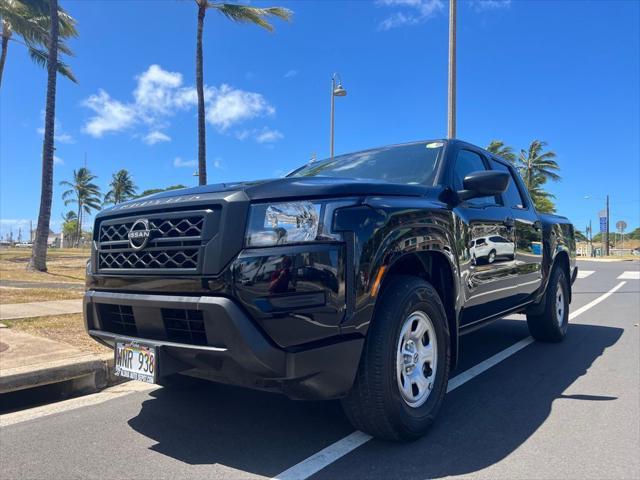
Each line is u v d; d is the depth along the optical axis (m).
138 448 3.12
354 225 2.78
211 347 2.64
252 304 2.59
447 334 3.43
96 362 4.45
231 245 2.67
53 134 16.19
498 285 4.42
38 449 3.12
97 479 2.73
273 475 2.74
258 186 2.81
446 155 4.09
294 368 2.58
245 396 4.11
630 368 4.98
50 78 15.96
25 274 14.97
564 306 6.41
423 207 3.29
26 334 5.66
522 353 5.64
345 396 2.92
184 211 2.86
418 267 3.44
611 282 15.77
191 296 2.73
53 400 4.24
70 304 8.14
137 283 2.99
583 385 4.40
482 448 3.07
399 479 2.68
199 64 16.41
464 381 4.52
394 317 2.93
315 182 2.89
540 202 43.47
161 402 3.99
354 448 3.07
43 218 16.20
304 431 3.35
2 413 3.85
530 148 44.78
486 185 3.60
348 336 2.71
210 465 2.88
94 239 3.44
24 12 17.61
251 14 15.58
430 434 3.29
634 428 3.41
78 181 74.75
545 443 3.15
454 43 10.97
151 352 2.88
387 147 4.60
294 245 2.64
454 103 10.96
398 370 3.00
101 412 3.79
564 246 6.24
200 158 16.48
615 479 2.68
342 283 2.68
